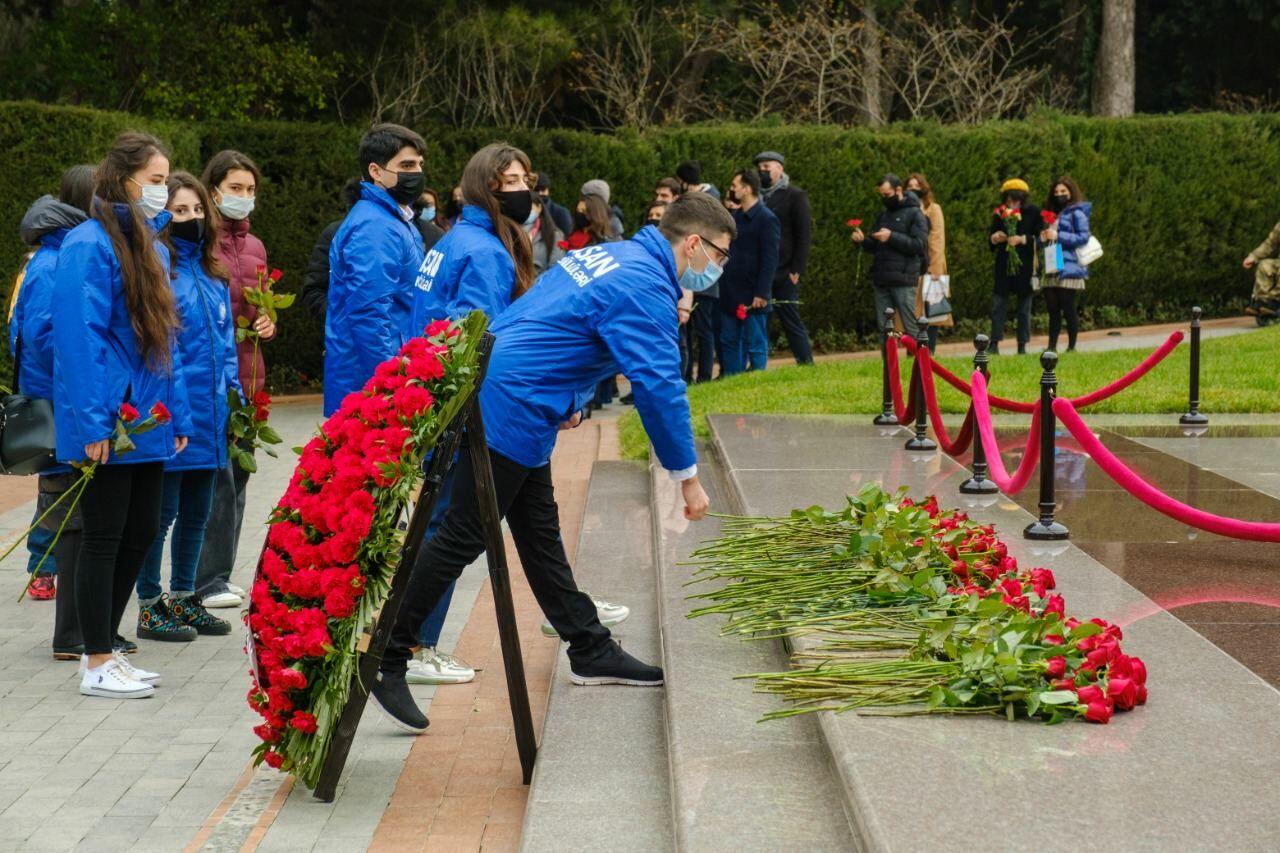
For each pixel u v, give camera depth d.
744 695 4.31
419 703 5.12
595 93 22.61
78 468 4.86
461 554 4.51
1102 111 25.72
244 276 6.86
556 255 11.58
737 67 24.31
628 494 8.35
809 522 5.44
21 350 5.62
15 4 18.52
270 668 4.09
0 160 12.02
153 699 5.24
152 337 5.11
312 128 14.91
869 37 23.22
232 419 5.98
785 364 17.39
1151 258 20.88
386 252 5.79
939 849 2.94
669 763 4.00
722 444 8.54
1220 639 4.54
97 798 4.29
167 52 18.00
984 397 7.08
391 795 4.26
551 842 3.63
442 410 4.07
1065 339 19.11
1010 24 30.23
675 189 12.95
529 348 4.38
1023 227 14.61
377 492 4.05
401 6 19.09
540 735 4.70
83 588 5.20
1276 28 28.44
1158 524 6.36
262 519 8.62
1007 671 3.71
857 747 3.52
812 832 3.37
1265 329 14.45
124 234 5.09
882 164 18.58
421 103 19.78
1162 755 3.46
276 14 19.22
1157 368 11.58
